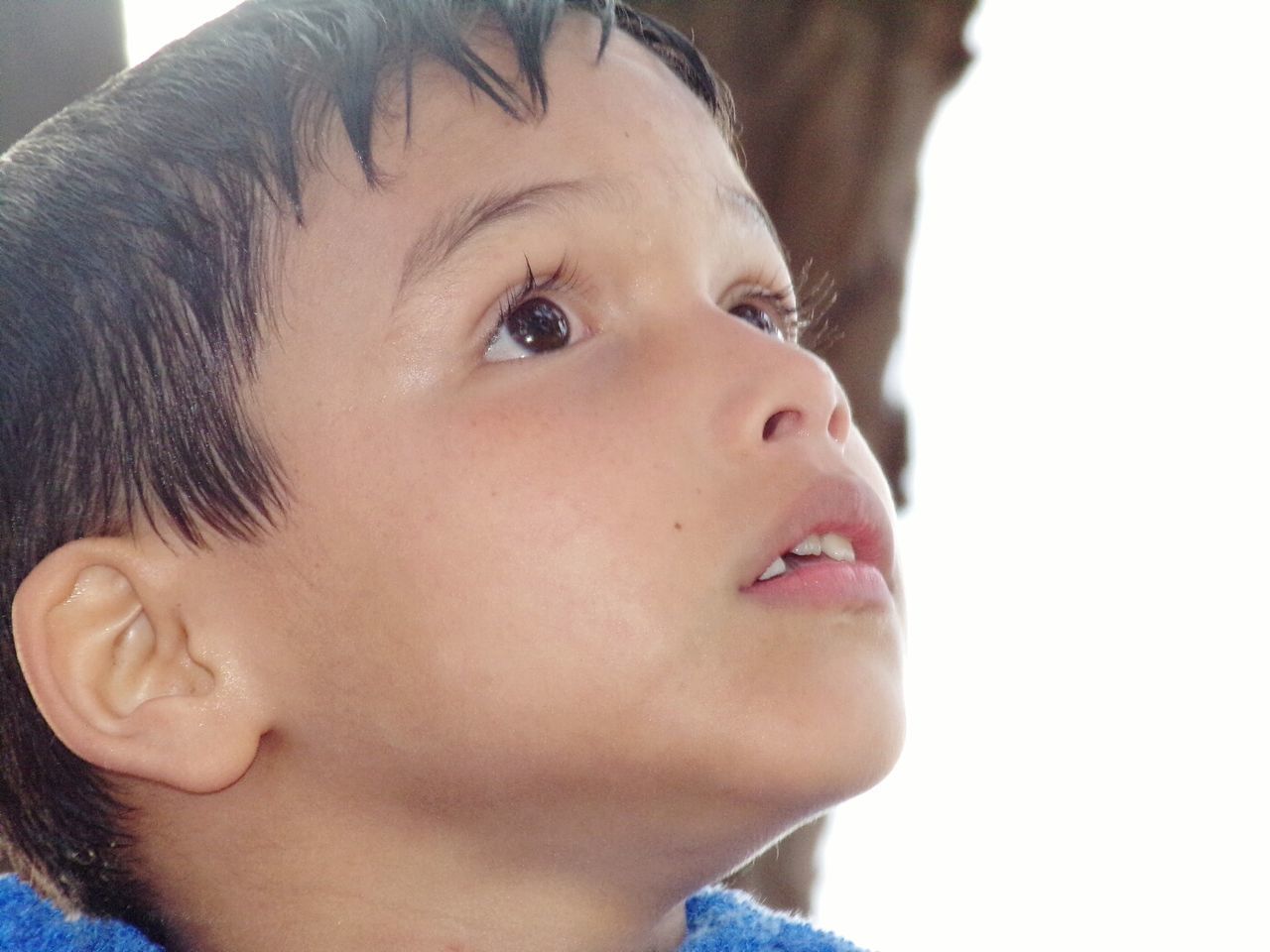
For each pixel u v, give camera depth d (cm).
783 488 157
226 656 163
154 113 175
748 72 306
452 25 171
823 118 305
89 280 170
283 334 161
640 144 168
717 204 172
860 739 153
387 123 164
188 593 164
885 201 309
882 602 161
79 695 164
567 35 176
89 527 168
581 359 160
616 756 153
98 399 168
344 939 165
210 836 169
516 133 164
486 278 159
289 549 160
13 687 176
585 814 159
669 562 153
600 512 154
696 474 156
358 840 165
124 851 174
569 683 152
